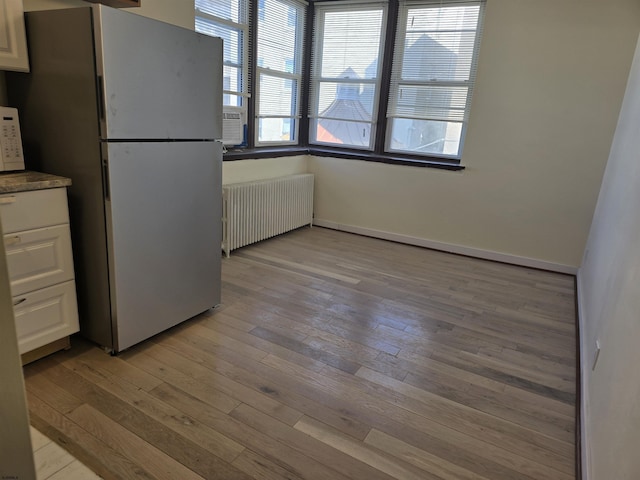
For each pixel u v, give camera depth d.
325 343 2.39
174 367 2.09
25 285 1.85
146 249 2.13
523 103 3.67
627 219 1.96
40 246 1.88
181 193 2.25
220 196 2.50
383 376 2.12
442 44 4.02
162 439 1.64
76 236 2.08
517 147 3.77
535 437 1.77
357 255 3.98
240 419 1.77
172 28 1.99
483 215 4.03
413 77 4.23
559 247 3.78
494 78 3.73
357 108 4.58
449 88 4.08
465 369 2.23
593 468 1.44
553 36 3.46
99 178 1.90
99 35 1.71
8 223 1.73
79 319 2.21
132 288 2.10
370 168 4.48
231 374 2.06
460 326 2.70
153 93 1.98
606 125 3.43
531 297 3.22
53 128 1.97
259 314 2.68
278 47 4.31
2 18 1.80
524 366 2.29
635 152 2.17
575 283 3.56
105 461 1.53
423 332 2.59
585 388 1.96
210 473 1.50
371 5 4.25
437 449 1.67
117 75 1.81
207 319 2.59
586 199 3.60
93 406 1.79
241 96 3.98
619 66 3.30
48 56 1.87
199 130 2.26
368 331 2.56
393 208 4.45
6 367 0.53
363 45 4.39
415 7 4.07
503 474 1.57
